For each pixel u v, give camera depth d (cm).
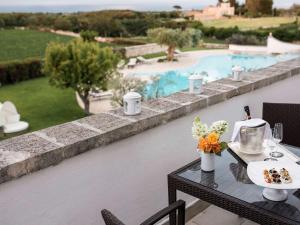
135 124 169
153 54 2333
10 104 1107
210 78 1595
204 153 153
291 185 130
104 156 161
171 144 197
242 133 167
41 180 138
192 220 217
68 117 1355
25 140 146
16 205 132
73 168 149
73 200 153
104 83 1395
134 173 179
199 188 143
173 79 1612
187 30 2162
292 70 308
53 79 1422
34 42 2178
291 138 223
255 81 260
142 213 190
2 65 1792
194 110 204
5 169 123
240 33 2420
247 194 137
